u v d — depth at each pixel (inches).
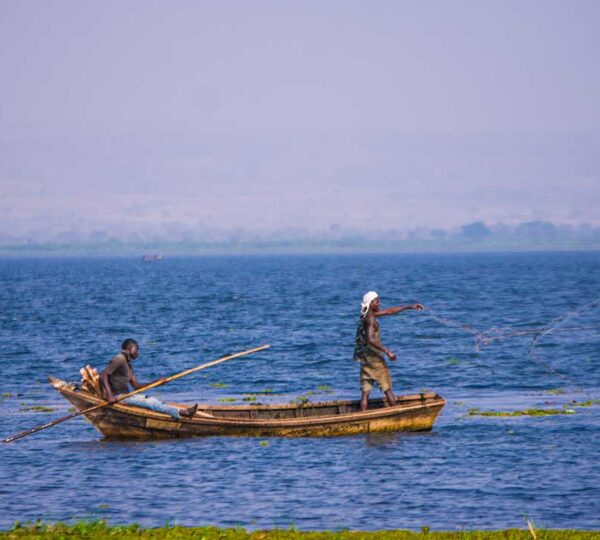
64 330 7421.3
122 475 2623.0
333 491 2428.6
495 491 2418.8
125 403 3110.2
